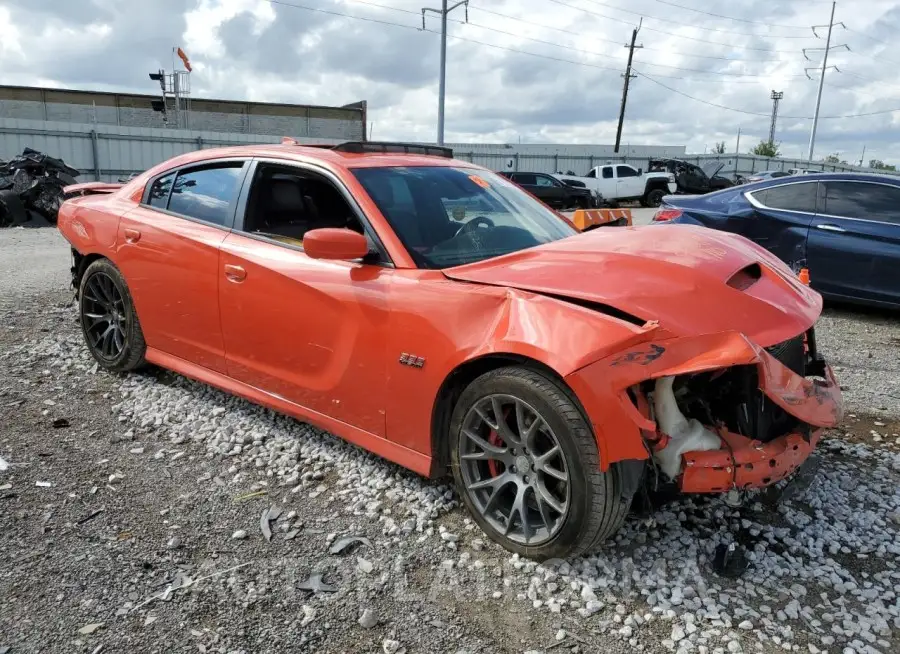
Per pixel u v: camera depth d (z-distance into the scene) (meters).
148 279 4.33
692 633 2.37
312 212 3.57
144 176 4.70
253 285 3.66
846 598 2.57
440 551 2.85
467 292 2.88
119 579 2.64
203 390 4.60
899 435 4.04
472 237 3.47
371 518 3.08
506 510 2.92
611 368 2.44
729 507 3.17
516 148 44.41
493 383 2.75
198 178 4.25
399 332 3.04
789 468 2.67
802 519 3.07
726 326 2.67
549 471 2.65
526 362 2.70
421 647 2.31
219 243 3.87
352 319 3.22
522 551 2.78
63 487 3.32
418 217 3.41
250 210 3.84
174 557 2.79
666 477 2.66
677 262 2.94
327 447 3.77
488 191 3.93
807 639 2.35
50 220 17.11
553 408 2.56
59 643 2.30
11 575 2.64
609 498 2.52
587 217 4.28
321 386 3.43
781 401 2.58
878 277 6.88
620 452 2.44
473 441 2.90
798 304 3.06
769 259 3.53
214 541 2.90
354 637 2.36
